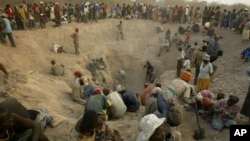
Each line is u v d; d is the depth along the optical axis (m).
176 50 22.52
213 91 10.92
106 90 8.83
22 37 17.75
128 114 9.05
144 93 8.85
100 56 21.41
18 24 19.12
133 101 9.29
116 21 26.95
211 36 21.56
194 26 23.67
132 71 22.94
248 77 12.13
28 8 21.27
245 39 18.44
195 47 16.59
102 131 4.25
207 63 9.38
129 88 21.52
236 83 11.54
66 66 16.53
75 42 19.28
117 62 23.16
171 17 27.30
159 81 15.95
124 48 23.91
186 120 7.76
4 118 2.96
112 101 8.40
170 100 6.30
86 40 22.72
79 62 18.48
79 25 23.78
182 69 14.62
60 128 7.21
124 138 6.82
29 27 20.25
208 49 13.63
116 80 21.75
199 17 27.06
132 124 7.72
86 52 20.61
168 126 5.50
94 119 3.59
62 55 18.67
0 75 10.15
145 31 26.77
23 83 10.29
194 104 7.33
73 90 10.67
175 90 6.66
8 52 14.74
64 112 8.98
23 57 15.09
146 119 3.70
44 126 6.83
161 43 23.67
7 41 16.62
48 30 20.61
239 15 21.45
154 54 23.50
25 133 3.46
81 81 10.79
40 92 9.95
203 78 9.41
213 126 7.43
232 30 22.36
